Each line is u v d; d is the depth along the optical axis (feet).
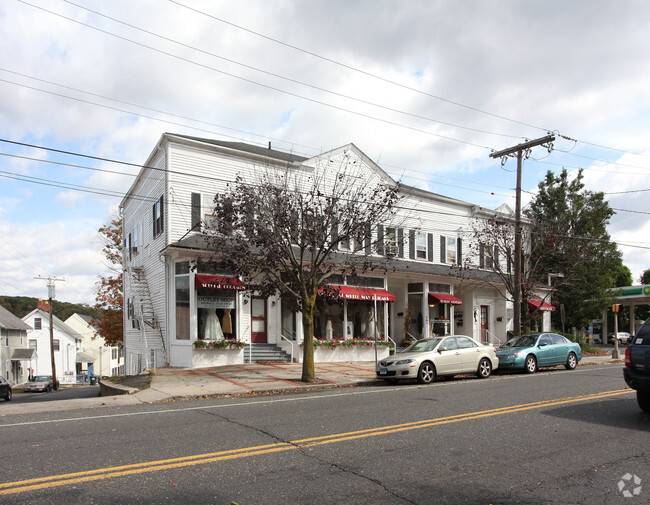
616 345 82.94
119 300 117.39
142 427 26.71
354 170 78.74
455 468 19.04
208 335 63.26
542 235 89.15
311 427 26.35
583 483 17.37
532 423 27.17
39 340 189.26
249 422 27.91
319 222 53.78
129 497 15.84
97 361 232.94
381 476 18.07
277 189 52.37
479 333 97.66
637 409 31.55
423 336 86.02
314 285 51.90
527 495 16.22
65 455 20.72
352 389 46.09
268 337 71.15
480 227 98.37
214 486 16.90
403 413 30.48
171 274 65.31
